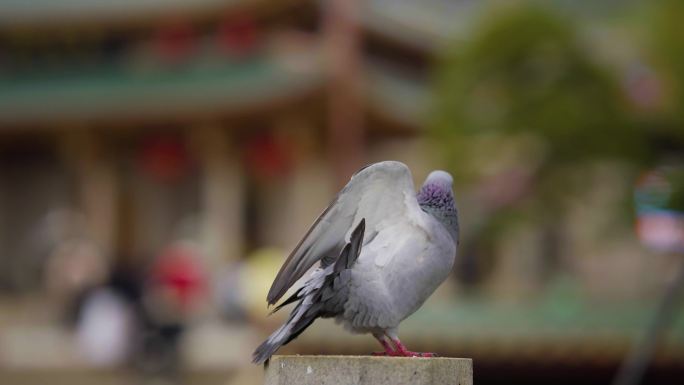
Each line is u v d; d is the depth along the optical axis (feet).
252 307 62.80
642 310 44.86
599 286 71.61
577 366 43.42
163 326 55.72
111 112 90.17
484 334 43.62
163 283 56.29
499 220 48.70
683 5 45.06
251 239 92.68
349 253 16.46
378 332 17.24
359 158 79.51
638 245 51.29
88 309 62.80
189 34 90.89
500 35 47.70
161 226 95.40
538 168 48.03
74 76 94.63
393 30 86.17
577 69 47.11
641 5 47.96
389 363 15.67
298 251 17.35
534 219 48.67
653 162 46.75
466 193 49.08
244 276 66.85
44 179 99.30
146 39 93.86
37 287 92.63
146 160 93.66
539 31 47.32
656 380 42.70
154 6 90.17
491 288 72.84
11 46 96.27
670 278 50.57
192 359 61.72
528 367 44.32
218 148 90.99
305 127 85.40
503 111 47.80
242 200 92.63
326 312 17.12
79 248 70.64
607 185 47.52
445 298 55.01
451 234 17.98
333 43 78.13
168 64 90.94
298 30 89.04
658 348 40.65
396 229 17.39
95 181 96.37
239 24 88.17
